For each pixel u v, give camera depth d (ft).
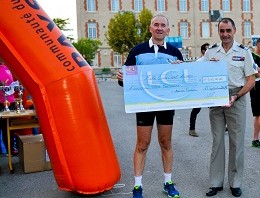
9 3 14.78
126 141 27.12
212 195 15.38
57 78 14.35
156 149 24.07
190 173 18.71
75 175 14.55
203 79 14.47
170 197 15.23
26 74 14.47
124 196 15.69
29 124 19.99
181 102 14.52
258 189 16.03
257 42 22.84
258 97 23.22
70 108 14.37
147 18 158.10
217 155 15.57
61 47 14.84
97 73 166.61
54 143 14.51
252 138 26.68
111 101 58.54
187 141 26.27
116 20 159.33
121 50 160.56
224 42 14.79
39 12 15.16
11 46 14.56
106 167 14.84
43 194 16.33
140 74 14.21
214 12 136.36
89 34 182.19
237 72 14.83
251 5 192.95
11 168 19.61
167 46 14.94
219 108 15.19
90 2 181.57
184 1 186.60
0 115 18.93
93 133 14.64
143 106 14.34
